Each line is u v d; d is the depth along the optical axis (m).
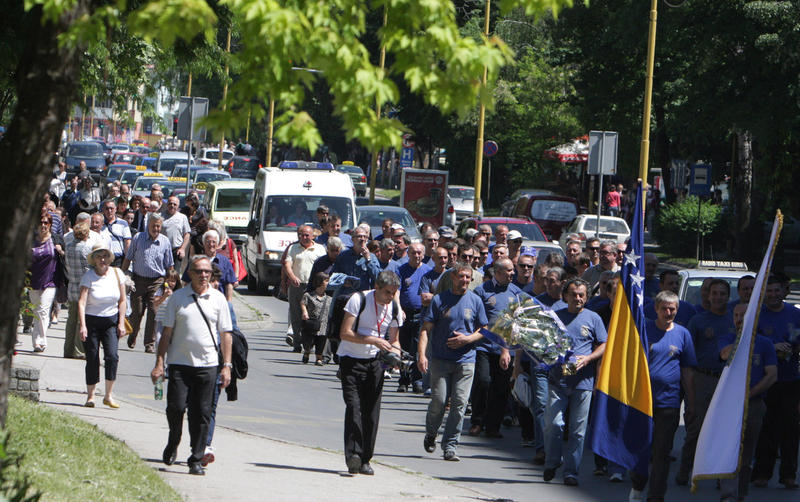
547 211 147.25
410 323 54.34
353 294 35.72
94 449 32.19
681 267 134.38
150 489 29.03
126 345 62.44
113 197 89.12
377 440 43.22
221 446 39.16
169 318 33.53
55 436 32.06
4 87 42.41
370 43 110.69
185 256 67.38
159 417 43.06
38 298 53.47
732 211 147.38
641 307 34.12
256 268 96.62
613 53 161.38
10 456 22.16
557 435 36.66
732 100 117.25
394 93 19.09
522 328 36.84
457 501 32.75
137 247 59.47
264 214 97.75
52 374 48.41
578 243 57.75
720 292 38.06
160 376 33.84
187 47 44.56
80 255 52.91
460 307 39.44
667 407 33.59
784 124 114.44
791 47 107.56
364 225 55.31
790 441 37.84
